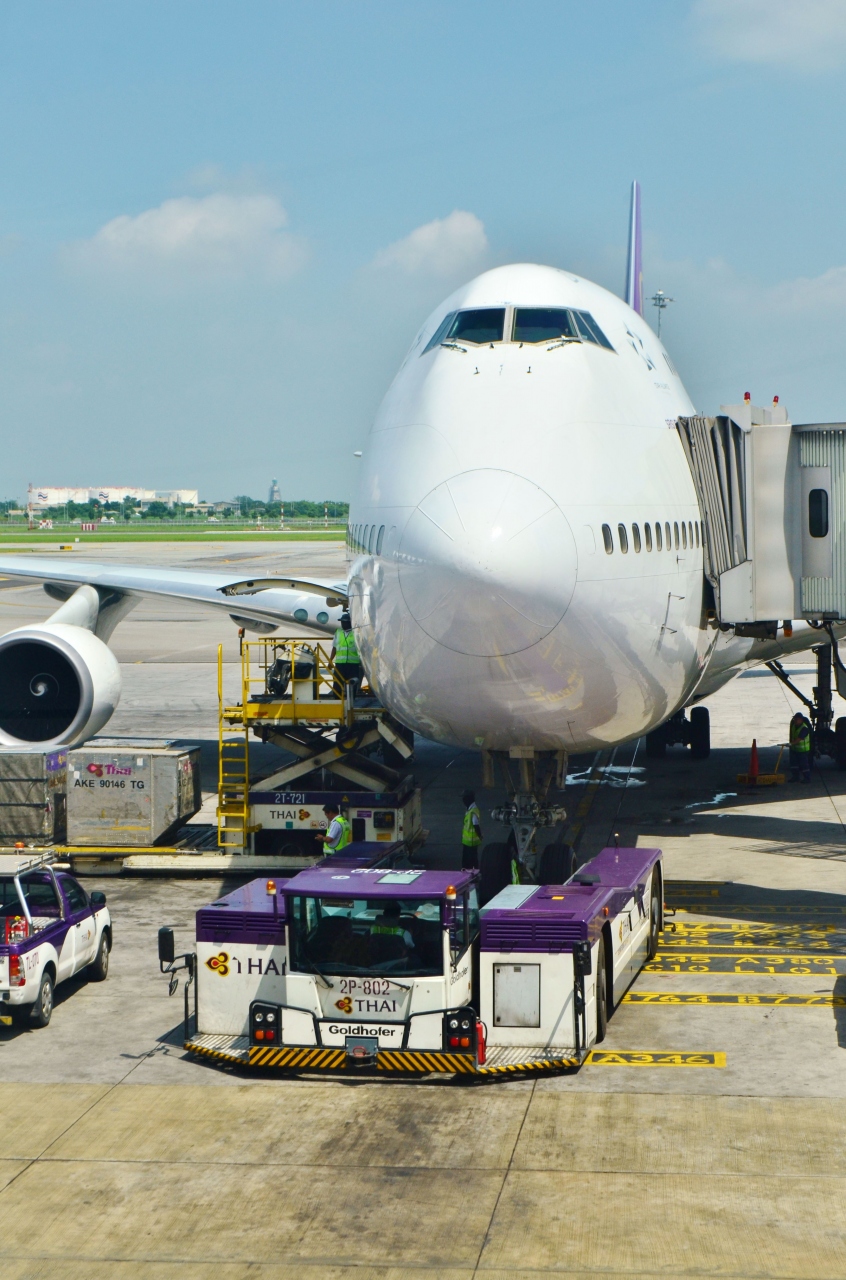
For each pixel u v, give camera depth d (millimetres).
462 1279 28688
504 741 48188
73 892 49719
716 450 55250
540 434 45906
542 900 43688
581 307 52469
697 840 69125
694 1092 38531
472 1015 39594
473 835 59719
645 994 47500
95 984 50000
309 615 76375
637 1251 29656
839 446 56250
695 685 58625
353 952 41031
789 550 57344
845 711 114438
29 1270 29562
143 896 62188
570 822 73312
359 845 51625
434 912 40781
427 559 43281
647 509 48094
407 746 67750
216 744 99375
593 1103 37969
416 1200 32375
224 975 43281
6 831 66250
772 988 47719
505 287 52188
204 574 82625
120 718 113188
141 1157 35188
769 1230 30453
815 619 57219
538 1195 32438
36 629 73438
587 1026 41688
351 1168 34250
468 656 43719
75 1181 33844
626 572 45969
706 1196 32094
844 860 64875
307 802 65125
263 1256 29906
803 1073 39719
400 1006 40406
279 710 66500
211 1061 42094
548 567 42812
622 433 49000
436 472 45375
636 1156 34406
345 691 66375
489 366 48750
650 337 59812
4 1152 35594
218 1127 37031
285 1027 41094
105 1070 41375
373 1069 40938
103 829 66812
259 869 64875
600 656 45344
